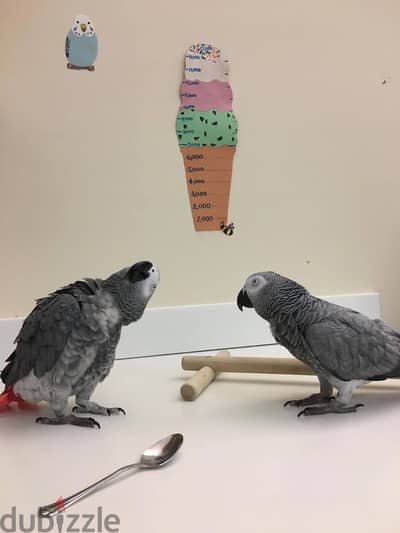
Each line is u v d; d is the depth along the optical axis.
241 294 0.78
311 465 0.56
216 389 0.86
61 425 0.69
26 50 0.96
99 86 1.01
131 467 0.55
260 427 0.68
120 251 1.04
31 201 0.98
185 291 1.09
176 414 0.73
